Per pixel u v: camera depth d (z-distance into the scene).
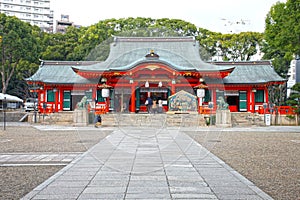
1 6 104.38
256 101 32.78
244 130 22.00
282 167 9.30
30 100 45.75
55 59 45.00
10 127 24.11
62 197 6.01
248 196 6.17
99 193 6.24
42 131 20.72
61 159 10.34
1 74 44.78
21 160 10.20
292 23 23.36
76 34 46.56
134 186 6.71
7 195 6.36
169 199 5.89
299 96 28.97
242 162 10.06
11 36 39.47
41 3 110.44
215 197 6.07
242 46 43.41
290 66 40.56
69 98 32.38
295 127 25.48
